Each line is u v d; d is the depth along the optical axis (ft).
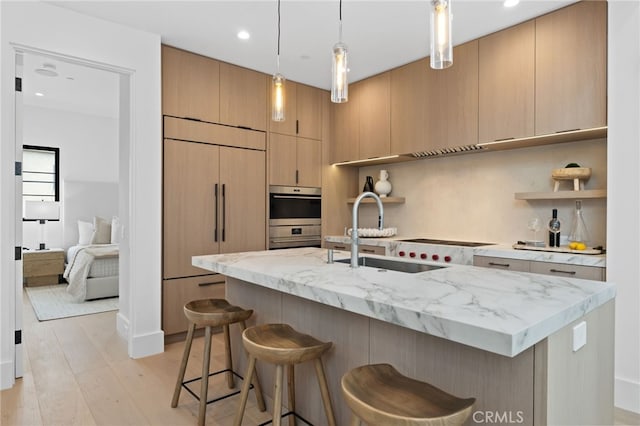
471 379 4.30
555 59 9.17
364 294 4.44
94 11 9.32
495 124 10.29
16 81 8.73
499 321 3.37
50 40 8.91
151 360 9.91
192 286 11.58
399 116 12.77
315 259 7.58
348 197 16.03
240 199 12.77
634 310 7.52
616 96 7.84
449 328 3.46
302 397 6.74
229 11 9.35
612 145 7.86
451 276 5.59
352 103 14.51
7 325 8.29
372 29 10.25
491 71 10.40
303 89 14.64
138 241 10.23
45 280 19.17
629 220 7.62
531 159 10.99
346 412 5.87
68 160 21.36
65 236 20.81
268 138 13.58
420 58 12.15
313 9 9.24
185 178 11.53
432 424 3.43
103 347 10.82
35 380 8.67
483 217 12.09
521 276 5.61
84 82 16.24
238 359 8.30
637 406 7.39
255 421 7.02
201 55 11.93
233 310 7.25
